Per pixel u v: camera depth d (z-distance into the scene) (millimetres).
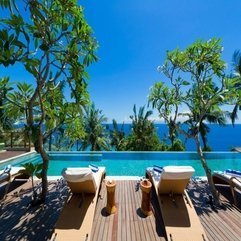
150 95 6375
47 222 4305
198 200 5430
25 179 6938
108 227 4129
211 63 5398
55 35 4500
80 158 13430
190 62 5707
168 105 6281
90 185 4617
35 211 4758
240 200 5430
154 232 3959
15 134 14414
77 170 4512
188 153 13367
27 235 3867
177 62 5879
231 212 4762
